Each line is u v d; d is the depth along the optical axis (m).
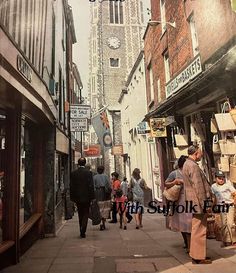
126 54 57.41
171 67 11.84
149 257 5.66
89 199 7.95
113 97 55.16
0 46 3.55
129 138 25.97
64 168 13.98
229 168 7.02
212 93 7.70
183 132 10.66
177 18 11.13
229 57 5.66
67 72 16.78
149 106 16.61
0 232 5.24
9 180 5.50
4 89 4.36
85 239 7.58
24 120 6.94
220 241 6.90
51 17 9.41
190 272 4.69
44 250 6.44
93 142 47.25
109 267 5.08
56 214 8.76
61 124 12.02
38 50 6.99
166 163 14.01
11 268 5.11
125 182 11.91
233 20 6.69
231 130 6.74
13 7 4.84
